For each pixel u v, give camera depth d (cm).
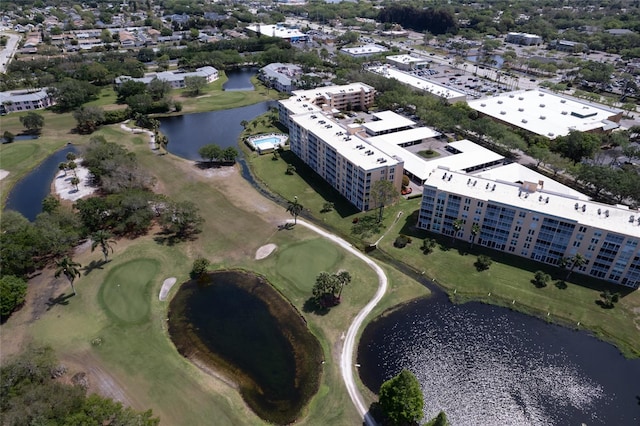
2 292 12025
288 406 10031
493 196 14688
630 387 10619
